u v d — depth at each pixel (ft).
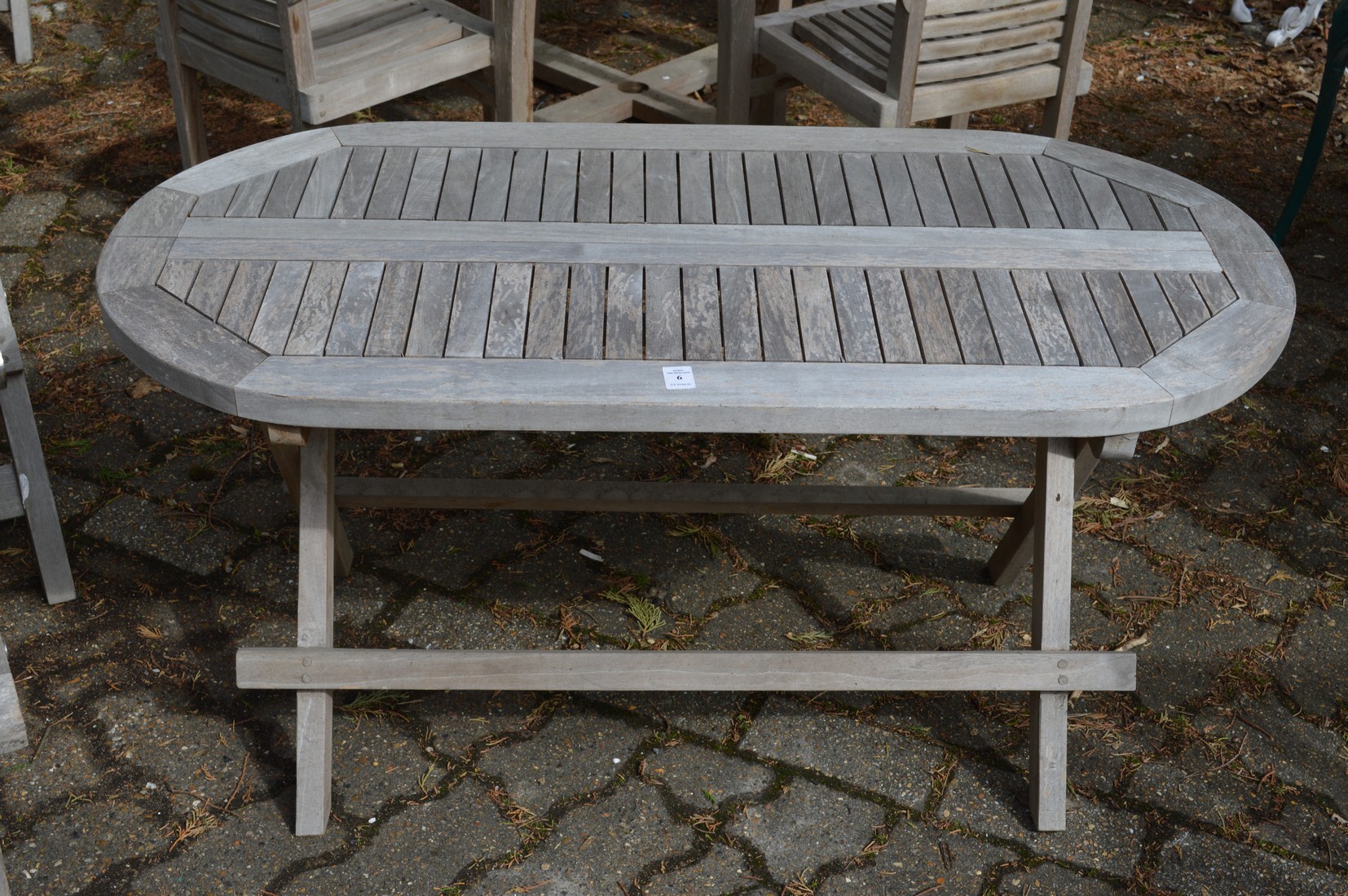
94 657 8.02
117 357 10.65
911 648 8.36
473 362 5.96
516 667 6.90
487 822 7.13
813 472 9.90
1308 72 15.75
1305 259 12.41
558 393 5.75
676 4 17.16
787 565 8.99
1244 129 14.57
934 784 7.45
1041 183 7.68
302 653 6.81
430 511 9.33
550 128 8.14
